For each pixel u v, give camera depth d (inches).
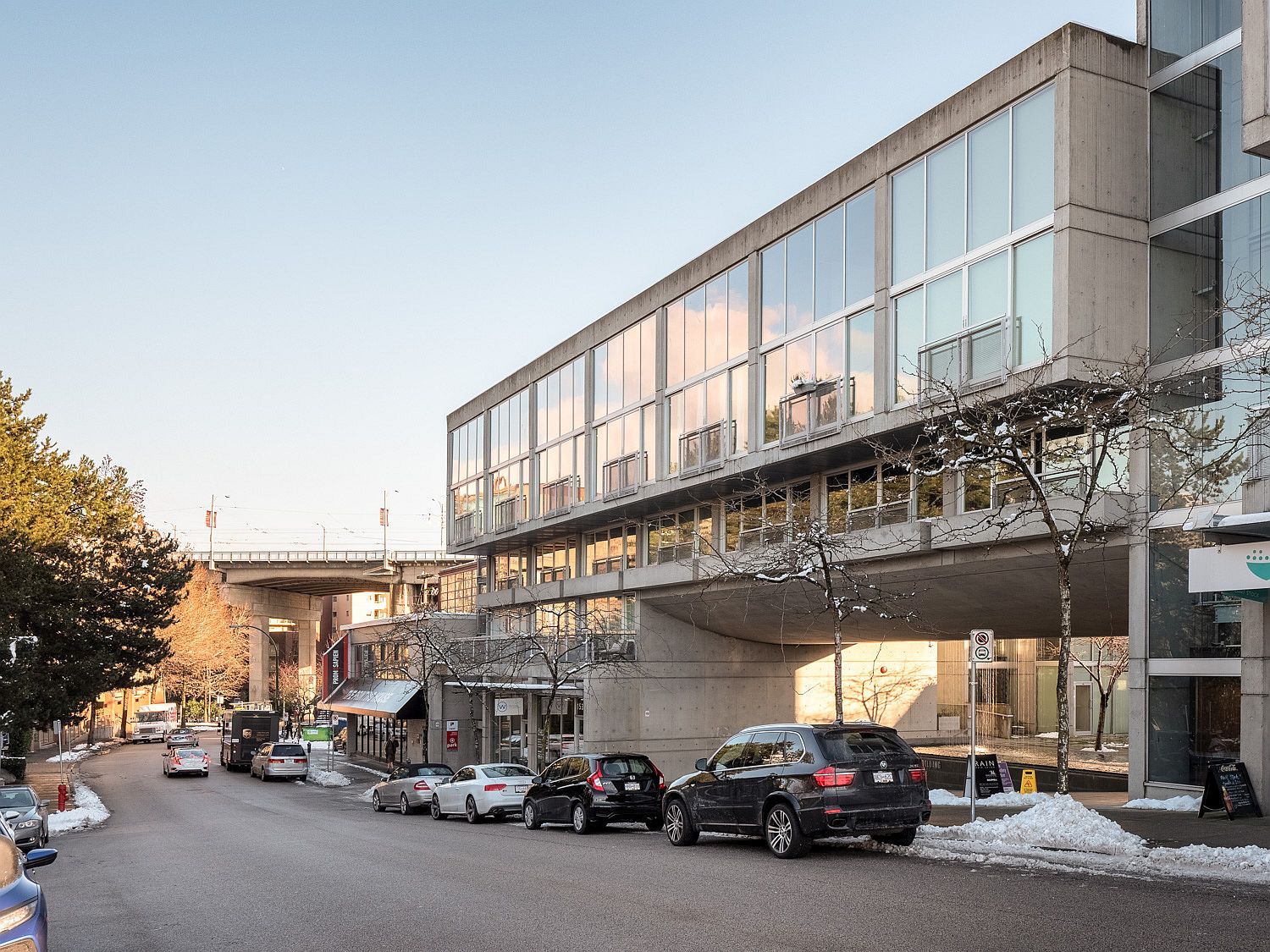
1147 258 850.1
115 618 1806.1
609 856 632.4
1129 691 815.1
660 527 1536.7
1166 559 795.4
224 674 4574.3
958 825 652.7
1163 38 858.8
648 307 1462.8
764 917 402.6
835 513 1186.0
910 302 994.7
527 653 1739.7
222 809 1373.0
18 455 1777.8
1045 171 855.7
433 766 1277.1
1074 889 432.8
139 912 489.4
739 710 1552.7
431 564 4645.7
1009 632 1213.1
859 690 1630.2
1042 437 908.0
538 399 1824.6
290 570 4675.2
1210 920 365.1
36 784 1850.4
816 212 1127.0
